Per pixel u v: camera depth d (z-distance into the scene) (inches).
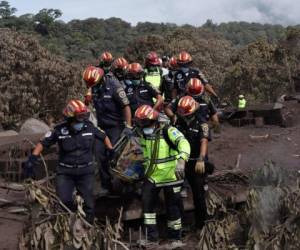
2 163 399.9
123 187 289.4
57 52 3312.0
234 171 337.4
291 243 214.4
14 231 285.0
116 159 279.1
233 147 540.1
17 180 391.9
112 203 288.4
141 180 278.1
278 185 256.1
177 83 361.7
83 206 267.7
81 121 265.1
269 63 1969.7
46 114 1075.3
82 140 265.9
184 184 306.5
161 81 379.6
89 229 222.4
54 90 1075.3
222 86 2063.2
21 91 1023.0
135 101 336.8
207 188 293.7
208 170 286.2
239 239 237.3
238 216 243.0
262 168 261.6
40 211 229.3
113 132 304.0
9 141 446.9
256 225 225.9
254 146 550.9
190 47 2440.9
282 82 1888.5
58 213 223.1
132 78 337.1
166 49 2417.6
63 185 265.7
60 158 268.7
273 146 551.2
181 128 280.8
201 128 277.9
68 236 219.9
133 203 288.0
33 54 1081.4
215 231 234.5
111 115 304.5
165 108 302.7
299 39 2052.2
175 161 264.1
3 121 986.1
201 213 286.2
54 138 265.6
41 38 4234.7
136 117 261.9
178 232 270.7
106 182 291.3
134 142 280.7
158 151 262.8
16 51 1036.5
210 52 2566.4
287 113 759.7
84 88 1155.3
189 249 263.3
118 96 300.7
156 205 287.6
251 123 707.4
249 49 2146.9
